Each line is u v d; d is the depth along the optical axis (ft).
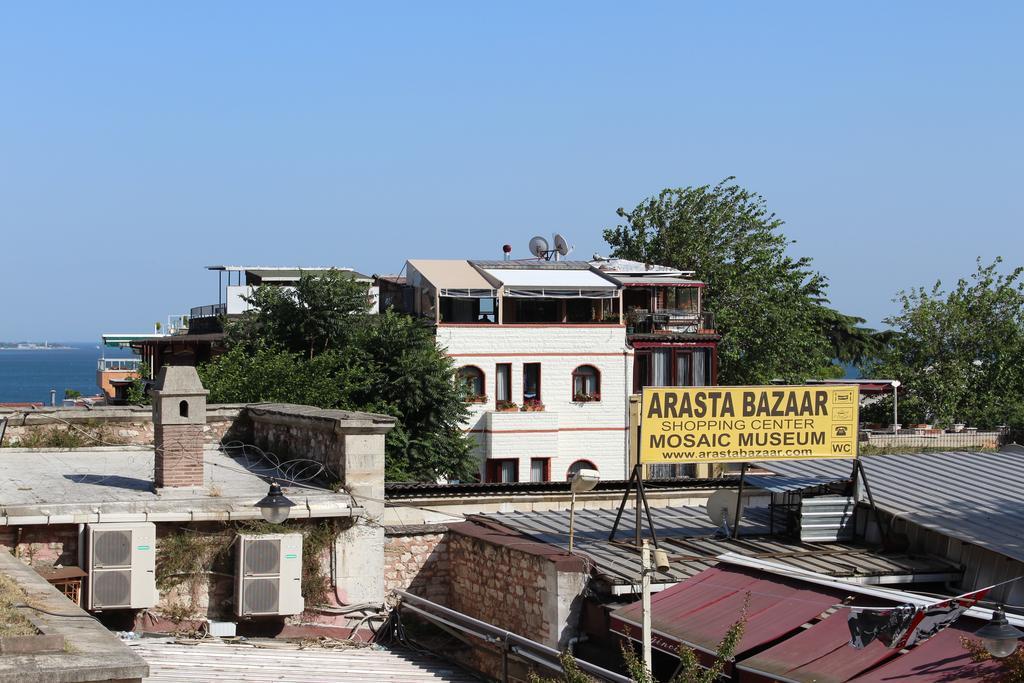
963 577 64.75
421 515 78.69
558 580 60.75
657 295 200.95
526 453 179.83
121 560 57.47
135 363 331.77
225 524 61.11
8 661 29.60
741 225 241.55
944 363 220.02
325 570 63.31
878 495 72.64
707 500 80.33
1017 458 84.94
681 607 56.95
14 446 76.28
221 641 58.95
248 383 136.46
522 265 198.80
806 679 46.29
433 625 68.18
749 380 228.43
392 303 206.69
